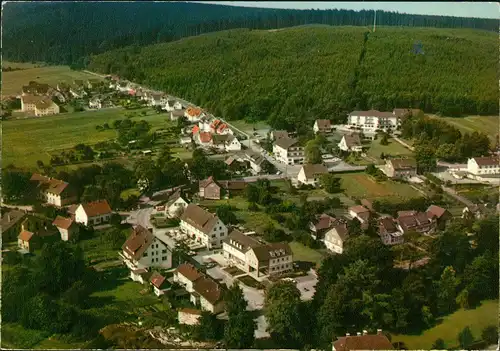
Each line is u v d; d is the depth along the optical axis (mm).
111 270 132250
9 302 114062
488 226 139000
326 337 104000
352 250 122500
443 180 186500
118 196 169625
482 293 120062
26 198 170625
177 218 162000
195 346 103375
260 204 171000
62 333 107562
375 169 193625
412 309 111938
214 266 134000
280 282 115250
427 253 136250
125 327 108500
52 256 124250
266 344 104812
